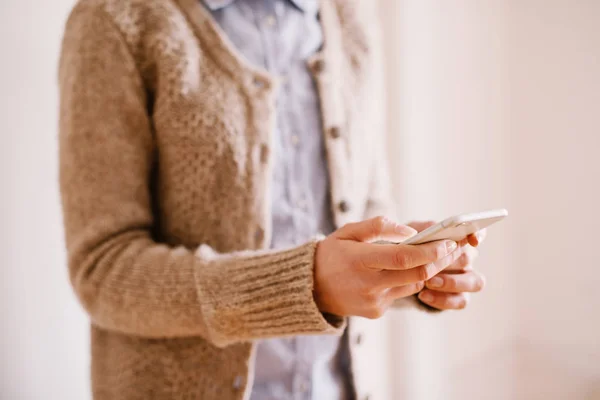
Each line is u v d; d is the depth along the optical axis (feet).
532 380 4.37
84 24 2.23
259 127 2.31
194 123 2.23
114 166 2.15
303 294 1.76
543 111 4.15
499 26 4.36
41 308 3.68
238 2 2.50
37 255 3.66
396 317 5.18
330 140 2.56
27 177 3.60
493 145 4.47
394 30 4.94
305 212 2.49
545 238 4.22
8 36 3.48
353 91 2.79
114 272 2.05
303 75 2.58
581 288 4.00
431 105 4.81
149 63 2.27
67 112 2.21
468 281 2.13
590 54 3.82
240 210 2.27
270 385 2.41
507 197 4.43
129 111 2.21
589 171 3.89
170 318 1.98
